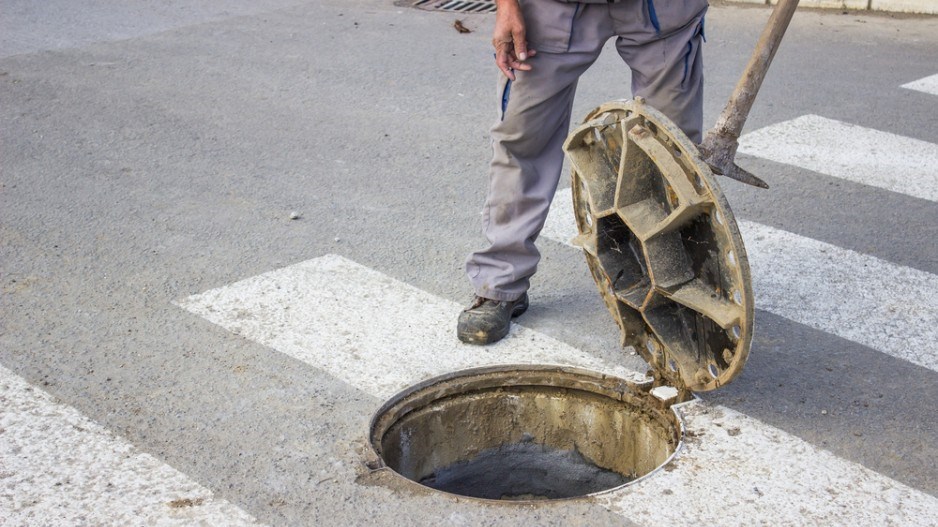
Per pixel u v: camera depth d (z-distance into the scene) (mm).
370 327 3832
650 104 3535
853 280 4215
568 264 4395
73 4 9508
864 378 3496
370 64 7512
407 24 8664
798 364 3578
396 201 5094
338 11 9141
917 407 3326
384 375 3506
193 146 5867
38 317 3910
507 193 3648
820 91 6734
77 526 2766
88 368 3549
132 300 4051
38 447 3102
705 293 3010
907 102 6516
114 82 7098
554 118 3561
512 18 3305
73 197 5121
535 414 3572
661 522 2775
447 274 4285
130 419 3252
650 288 3115
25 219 4848
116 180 5352
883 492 2906
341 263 4383
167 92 6871
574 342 3725
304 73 7297
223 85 7027
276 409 3309
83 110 6496
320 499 2883
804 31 8203
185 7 9359
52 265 4363
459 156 5727
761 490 2906
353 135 6059
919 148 5730
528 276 3785
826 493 2898
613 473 3555
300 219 4863
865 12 8805
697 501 2859
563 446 3590
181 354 3643
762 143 5797
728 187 5191
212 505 2854
